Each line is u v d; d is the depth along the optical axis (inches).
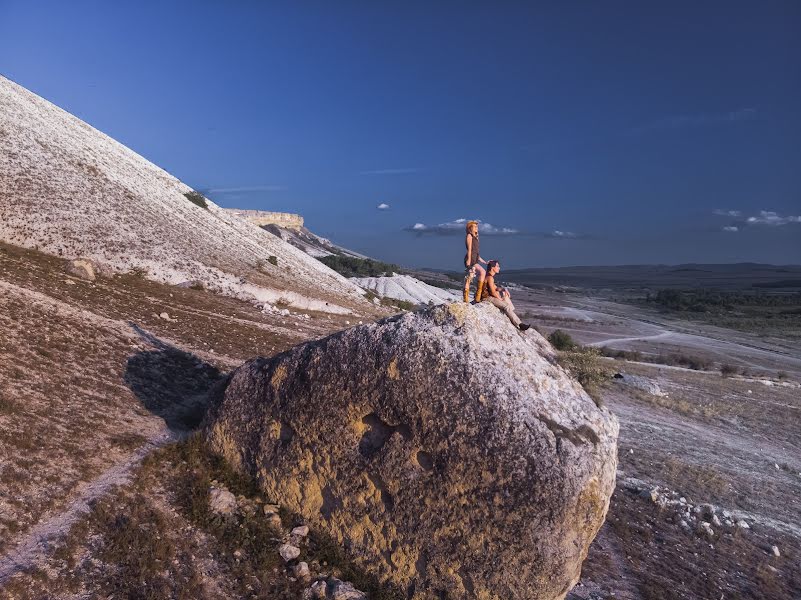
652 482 750.5
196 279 1601.9
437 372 362.9
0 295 785.6
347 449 392.2
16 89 2368.4
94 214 1641.2
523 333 430.3
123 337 832.3
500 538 335.9
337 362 399.2
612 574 478.6
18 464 416.2
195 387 736.3
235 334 1171.3
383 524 372.8
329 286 2472.9
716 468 867.4
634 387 1466.5
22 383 557.6
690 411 1285.7
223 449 468.4
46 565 328.2
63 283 1072.8
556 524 326.6
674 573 500.7
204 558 368.5
